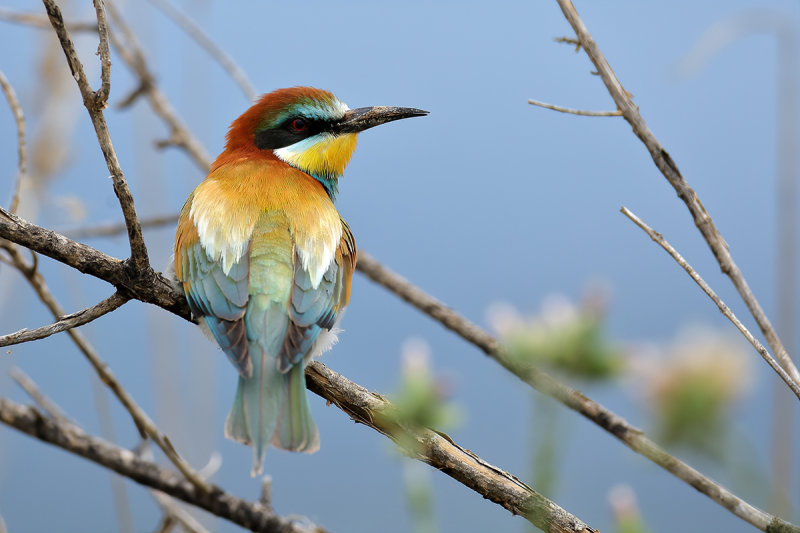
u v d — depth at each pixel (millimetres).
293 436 8039
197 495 9609
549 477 5430
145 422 9305
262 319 8609
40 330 7344
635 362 5711
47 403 9852
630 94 7926
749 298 7707
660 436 5500
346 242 9977
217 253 8977
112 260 7699
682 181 7859
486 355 10797
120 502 9617
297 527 9617
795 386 6824
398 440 7762
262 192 9586
